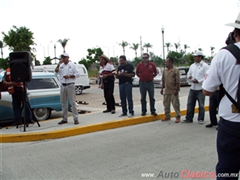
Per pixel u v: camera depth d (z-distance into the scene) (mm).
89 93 19406
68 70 7422
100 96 17141
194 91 7703
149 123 8133
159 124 7906
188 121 7930
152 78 8281
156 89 20562
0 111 7996
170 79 7945
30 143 6336
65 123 7699
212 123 7277
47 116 8906
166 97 8172
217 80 2561
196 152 5238
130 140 6262
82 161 4949
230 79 2477
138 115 8586
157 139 6262
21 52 6707
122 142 6113
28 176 4375
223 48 2559
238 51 2441
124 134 6867
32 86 8602
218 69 2527
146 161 4820
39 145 6133
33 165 4852
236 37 2615
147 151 5387
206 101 11656
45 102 8703
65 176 4309
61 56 7434
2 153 5621
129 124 7930
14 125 7672
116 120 7840
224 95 2580
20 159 5199
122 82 8320
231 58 2451
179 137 6375
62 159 5102
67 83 7414
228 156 2592
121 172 4367
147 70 8211
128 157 5062
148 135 6668
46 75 9031
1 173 4535
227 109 2535
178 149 5457
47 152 5574
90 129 7223
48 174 4418
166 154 5168
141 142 6059
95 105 12711
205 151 5281
